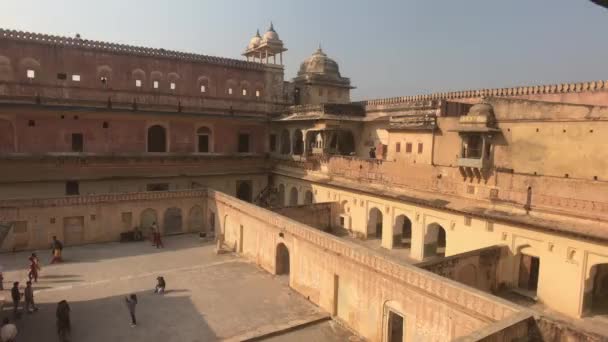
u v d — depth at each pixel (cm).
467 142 2006
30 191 2712
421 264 1445
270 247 1975
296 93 3919
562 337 898
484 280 1678
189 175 3228
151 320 1488
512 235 1716
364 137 3111
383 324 1310
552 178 1644
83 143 2892
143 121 3091
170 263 2106
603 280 1750
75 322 1463
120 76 3031
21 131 2692
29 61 2717
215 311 1566
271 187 3569
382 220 2620
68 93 2848
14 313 1473
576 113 1659
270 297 1697
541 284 1628
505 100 1923
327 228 2702
